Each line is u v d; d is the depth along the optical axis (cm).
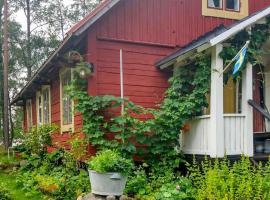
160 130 738
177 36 877
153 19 858
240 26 675
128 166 595
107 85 796
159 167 733
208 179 564
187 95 753
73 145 751
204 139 705
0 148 1670
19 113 2497
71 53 757
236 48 695
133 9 840
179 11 888
